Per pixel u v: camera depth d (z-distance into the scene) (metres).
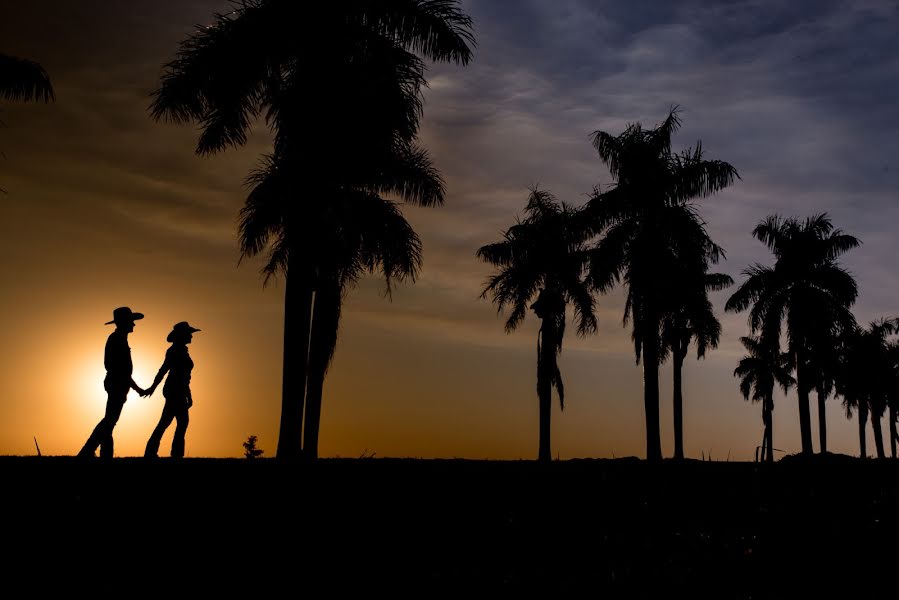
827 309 41.72
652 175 29.33
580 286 33.72
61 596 6.21
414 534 8.90
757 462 18.45
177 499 9.30
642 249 28.83
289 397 15.68
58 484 9.43
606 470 15.73
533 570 7.74
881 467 17.80
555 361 33.62
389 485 11.35
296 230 16.59
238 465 12.14
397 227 18.88
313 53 16.52
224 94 16.88
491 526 9.55
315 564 7.53
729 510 11.47
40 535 7.55
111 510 8.57
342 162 16.92
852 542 9.16
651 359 28.17
